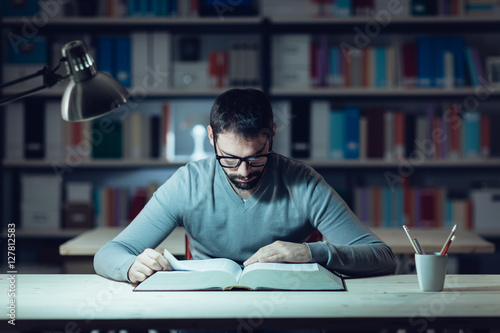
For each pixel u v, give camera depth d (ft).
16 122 10.88
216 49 11.91
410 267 7.34
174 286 4.17
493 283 4.41
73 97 4.68
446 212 10.78
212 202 5.03
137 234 4.95
